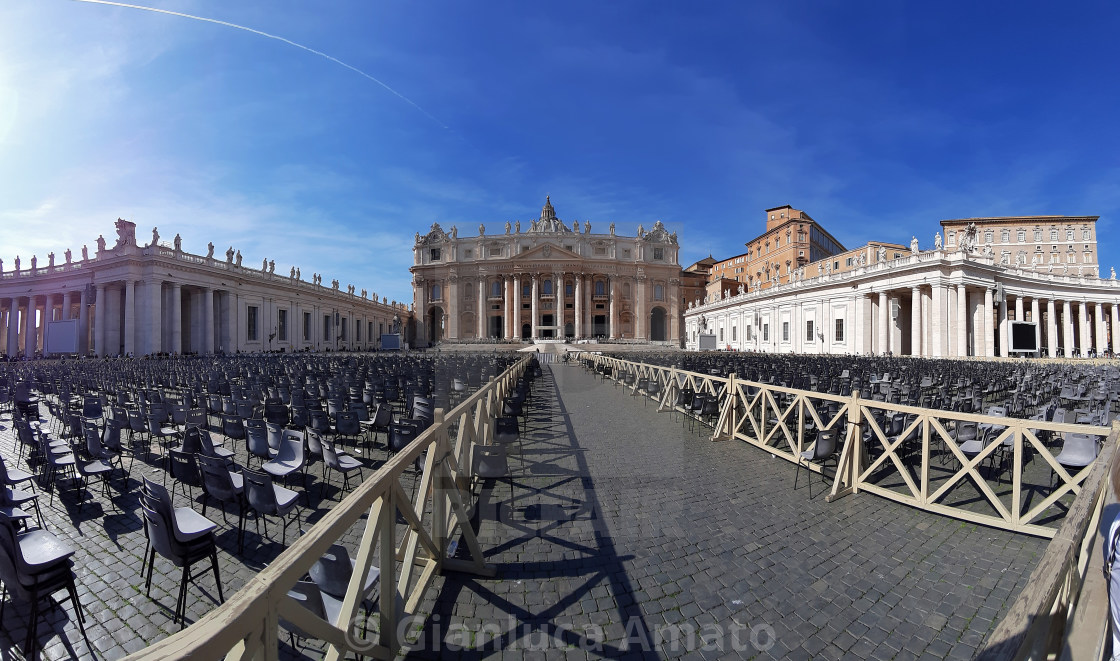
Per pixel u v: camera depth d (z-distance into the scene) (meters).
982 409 10.20
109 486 5.91
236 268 46.16
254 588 1.51
